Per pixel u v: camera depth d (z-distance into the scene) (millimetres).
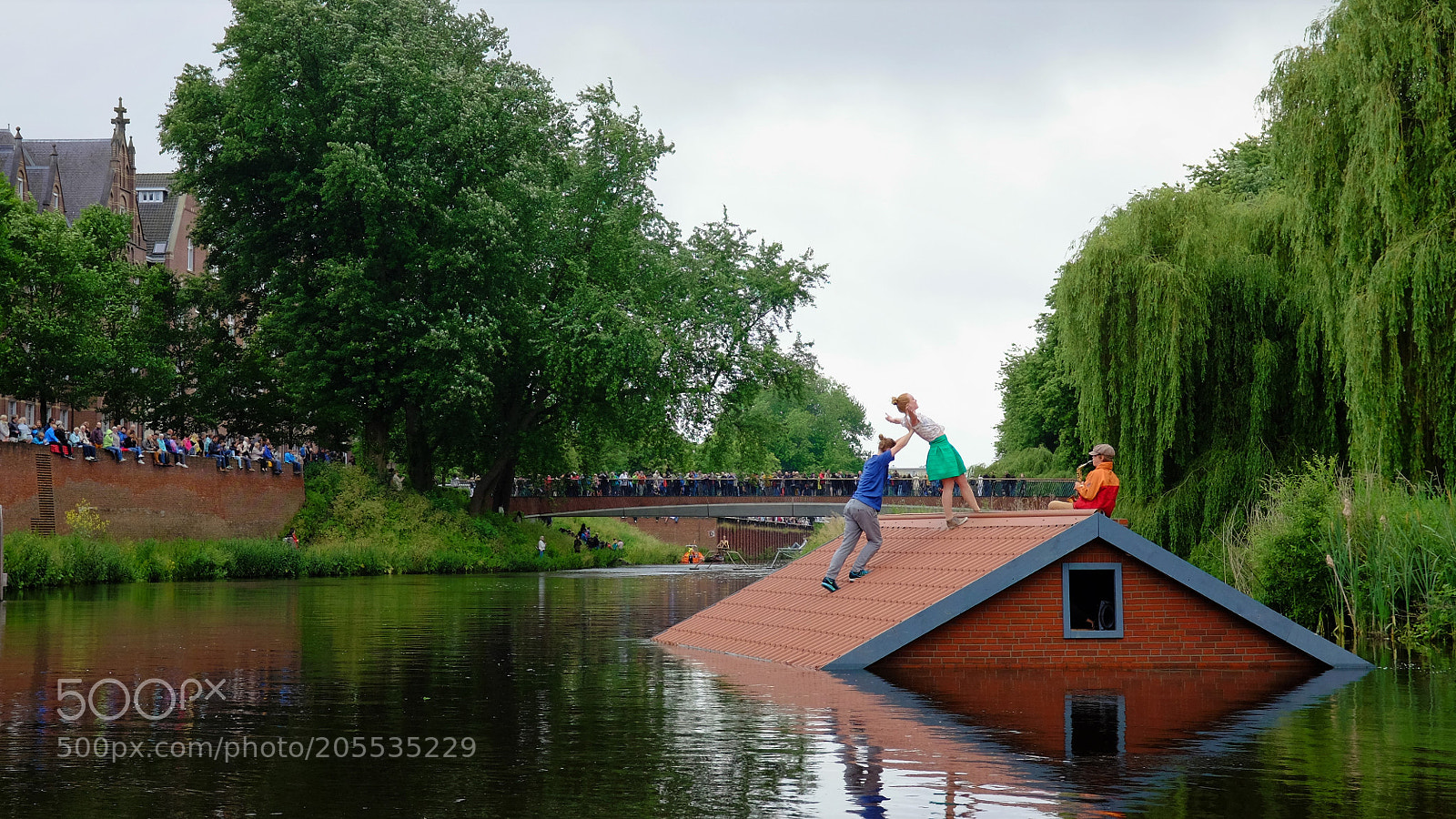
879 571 15734
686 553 71812
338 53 46594
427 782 7996
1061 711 10688
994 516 15430
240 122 46219
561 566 58125
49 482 35625
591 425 56594
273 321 47688
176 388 52500
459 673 13586
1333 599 18750
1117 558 13688
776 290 54500
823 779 8008
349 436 58656
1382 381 20844
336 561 45562
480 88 47406
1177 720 10242
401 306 46969
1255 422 24781
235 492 46500
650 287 54219
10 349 43844
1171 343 24906
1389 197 21031
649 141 55875
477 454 59469
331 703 11328
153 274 52781
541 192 48281
